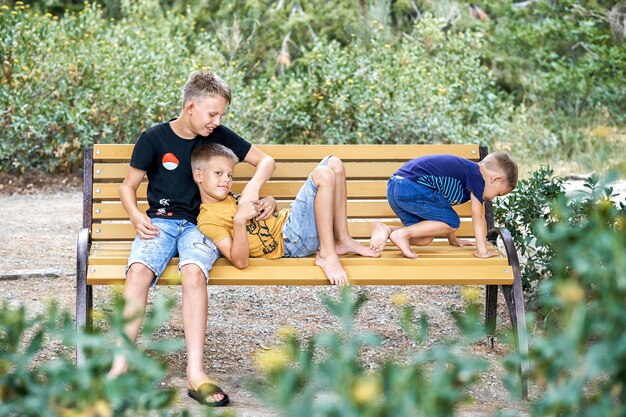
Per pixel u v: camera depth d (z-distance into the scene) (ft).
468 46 47.47
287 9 59.47
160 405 5.63
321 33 57.57
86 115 36.17
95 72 37.86
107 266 13.26
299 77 46.01
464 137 43.14
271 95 41.24
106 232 15.31
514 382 5.76
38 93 36.73
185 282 12.89
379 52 43.68
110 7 59.31
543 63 57.26
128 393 5.52
